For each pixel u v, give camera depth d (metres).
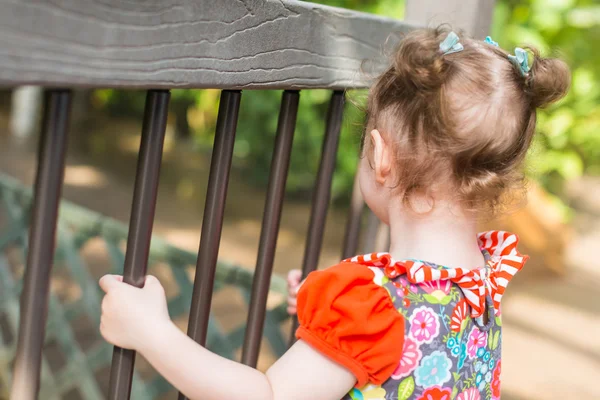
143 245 0.93
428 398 1.06
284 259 4.16
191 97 5.59
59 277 3.42
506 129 1.11
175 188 5.36
